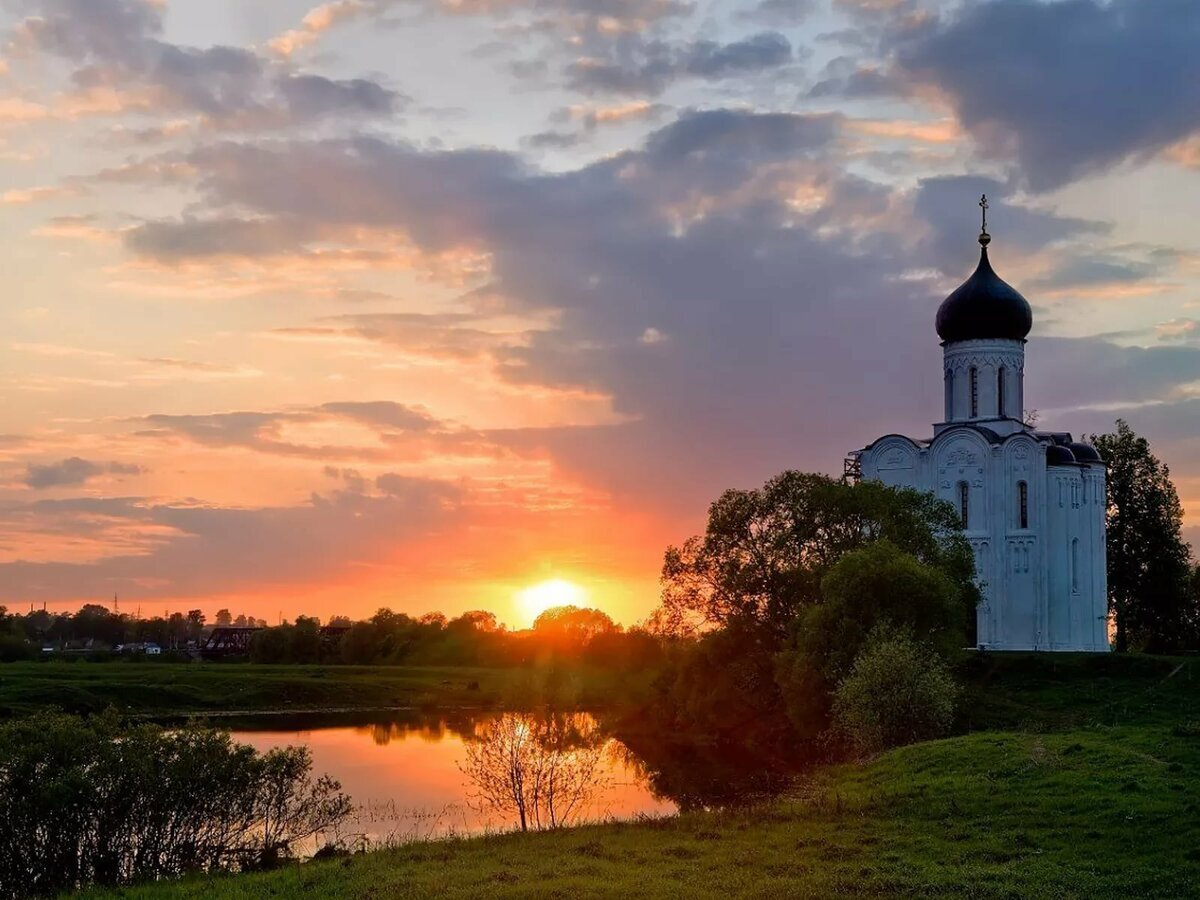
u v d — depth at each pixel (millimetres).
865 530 87250
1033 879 31156
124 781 39938
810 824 39312
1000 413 110688
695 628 90875
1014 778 42031
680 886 31938
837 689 65875
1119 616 117375
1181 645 117375
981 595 94000
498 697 134625
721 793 60812
